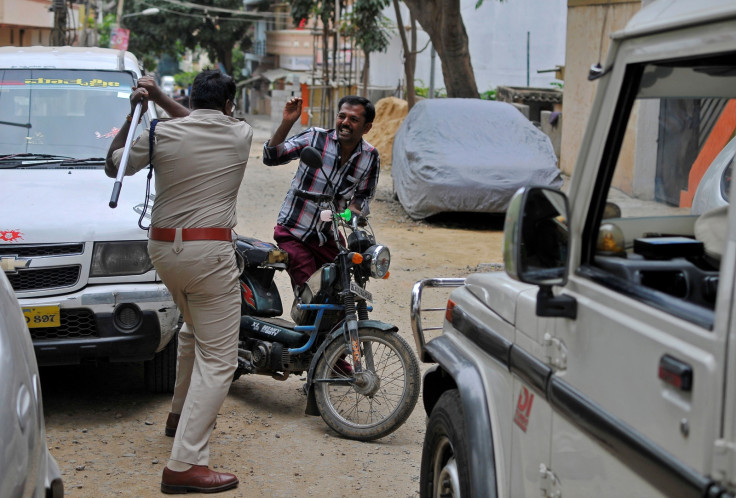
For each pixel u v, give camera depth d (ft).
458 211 41.83
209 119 13.73
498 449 9.34
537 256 7.54
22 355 8.30
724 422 5.62
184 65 287.28
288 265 17.58
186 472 13.61
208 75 13.92
